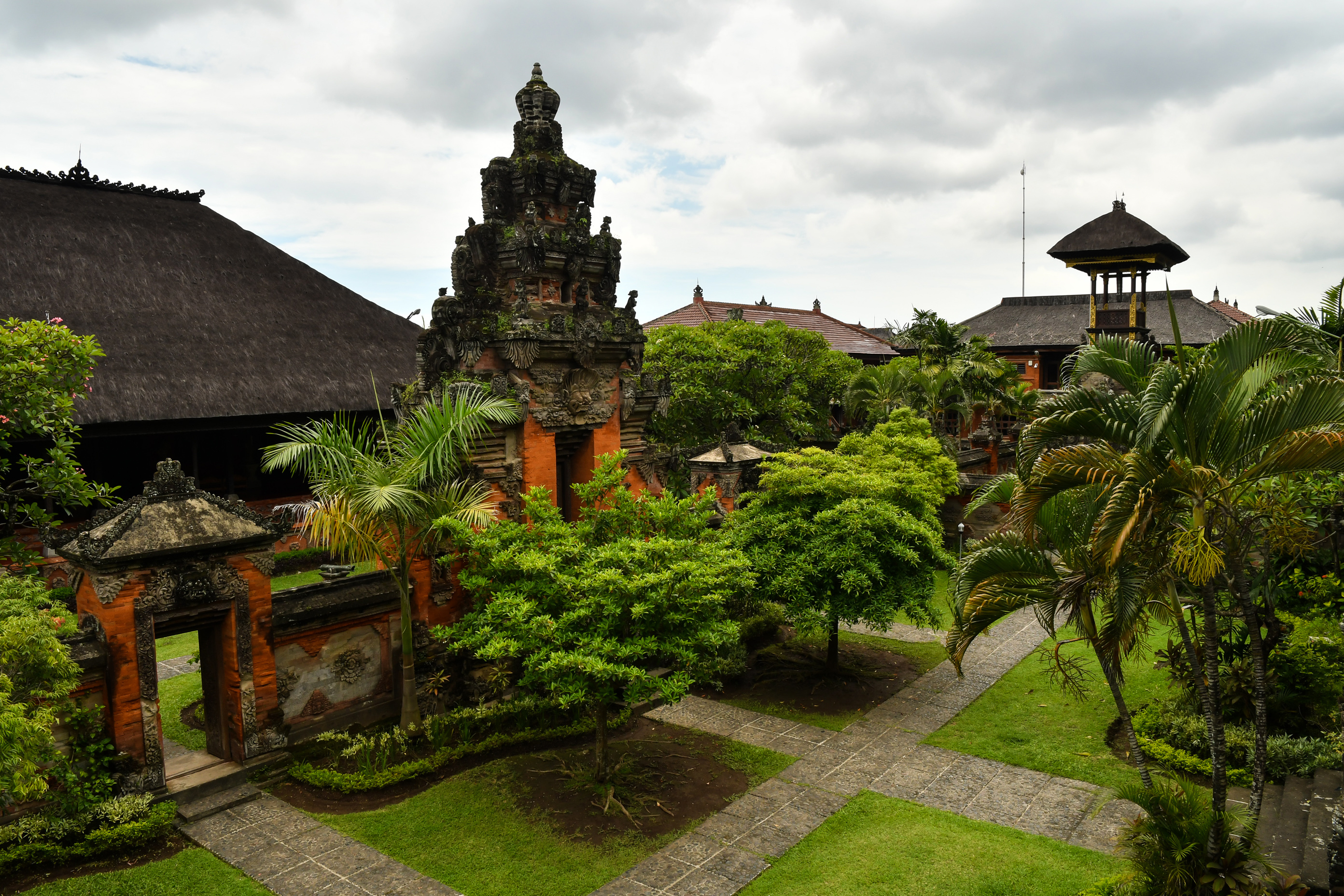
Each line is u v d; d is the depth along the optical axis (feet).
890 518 69.36
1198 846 42.22
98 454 107.45
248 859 47.83
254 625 56.80
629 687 51.29
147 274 112.27
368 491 56.13
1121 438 43.50
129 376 99.35
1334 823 41.37
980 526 130.82
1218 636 52.34
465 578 58.39
